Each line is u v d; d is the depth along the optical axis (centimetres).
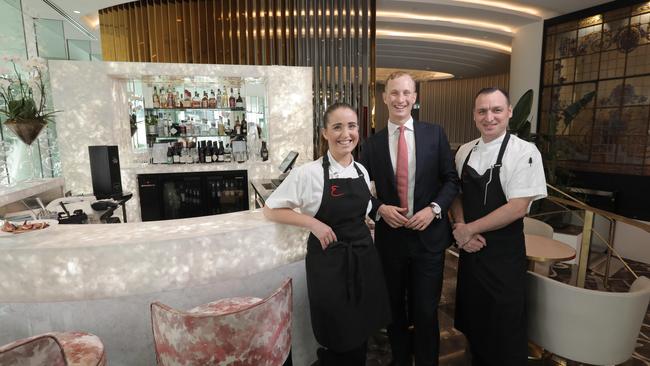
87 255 151
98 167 339
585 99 525
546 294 197
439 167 204
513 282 190
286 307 154
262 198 333
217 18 592
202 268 166
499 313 193
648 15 509
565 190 489
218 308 168
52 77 427
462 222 210
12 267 148
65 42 486
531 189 177
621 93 545
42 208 253
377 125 1645
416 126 203
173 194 482
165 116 505
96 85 441
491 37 809
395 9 668
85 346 142
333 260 167
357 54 650
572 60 614
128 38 575
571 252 240
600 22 568
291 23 620
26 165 391
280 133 511
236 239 171
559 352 196
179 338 133
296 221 164
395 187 203
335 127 164
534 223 291
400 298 217
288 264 203
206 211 494
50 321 173
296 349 227
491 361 201
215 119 518
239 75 478
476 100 190
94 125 445
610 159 562
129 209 469
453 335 264
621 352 185
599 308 180
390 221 194
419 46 891
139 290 158
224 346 134
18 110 312
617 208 546
